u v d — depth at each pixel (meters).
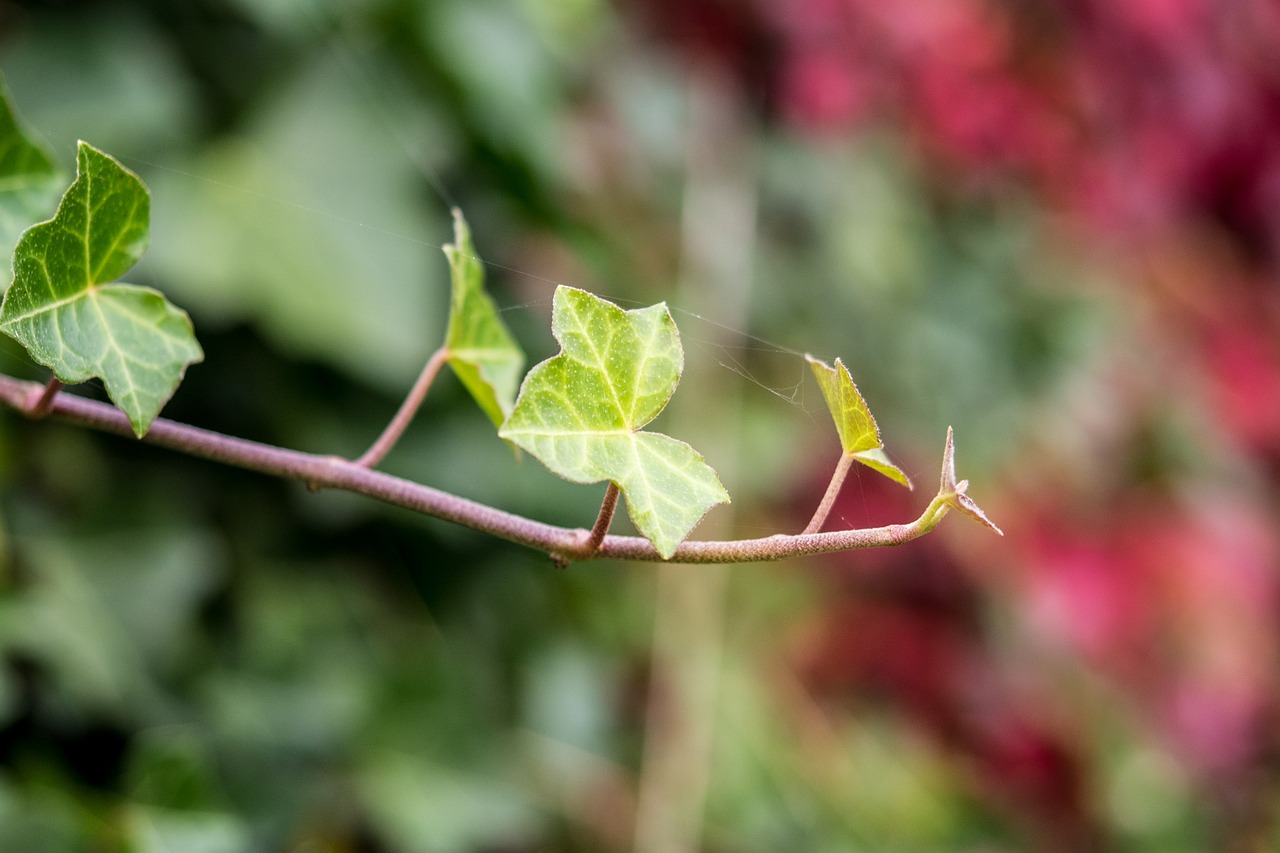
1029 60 0.98
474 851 0.61
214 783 0.51
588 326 0.33
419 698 0.58
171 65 0.55
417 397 0.38
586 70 0.75
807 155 0.88
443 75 0.60
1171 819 0.86
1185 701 0.90
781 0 0.86
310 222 0.55
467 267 0.39
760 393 0.82
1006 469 0.91
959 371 0.91
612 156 0.76
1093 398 0.97
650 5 0.85
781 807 0.71
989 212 0.99
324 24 0.58
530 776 0.63
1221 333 1.14
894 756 0.79
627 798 0.67
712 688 0.71
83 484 0.51
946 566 0.86
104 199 0.34
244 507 0.56
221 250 0.52
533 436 0.33
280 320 0.52
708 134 0.83
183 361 0.34
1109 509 0.96
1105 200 1.05
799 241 0.87
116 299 0.34
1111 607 0.88
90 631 0.49
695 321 0.78
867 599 0.85
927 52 0.92
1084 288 1.01
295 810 0.54
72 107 0.52
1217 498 1.02
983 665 0.85
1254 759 0.92
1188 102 1.06
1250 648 0.93
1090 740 0.85
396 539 0.60
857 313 0.87
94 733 0.49
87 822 0.46
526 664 0.65
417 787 0.56
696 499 0.33
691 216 0.80
